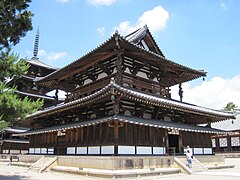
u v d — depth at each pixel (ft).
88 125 67.46
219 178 58.03
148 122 69.41
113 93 59.67
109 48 76.18
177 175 64.95
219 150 198.59
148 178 57.62
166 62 86.84
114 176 53.98
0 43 49.11
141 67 86.22
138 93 70.54
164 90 89.30
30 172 74.79
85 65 89.51
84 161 67.46
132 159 62.03
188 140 86.74
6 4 46.70
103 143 66.28
